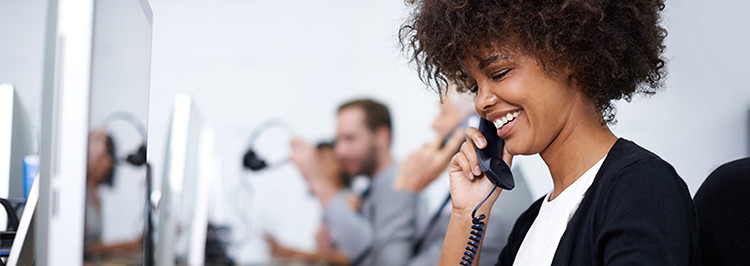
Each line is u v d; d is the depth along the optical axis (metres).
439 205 3.34
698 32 3.29
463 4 0.87
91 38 0.66
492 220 2.65
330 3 3.48
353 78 3.45
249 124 3.43
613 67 0.82
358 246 3.35
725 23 3.28
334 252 3.36
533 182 2.96
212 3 3.48
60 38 0.65
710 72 3.27
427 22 0.96
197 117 2.04
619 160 0.79
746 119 3.25
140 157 1.02
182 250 2.21
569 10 0.82
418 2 1.05
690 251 0.71
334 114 3.44
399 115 3.41
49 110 0.65
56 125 0.65
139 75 0.99
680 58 3.28
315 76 3.45
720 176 0.94
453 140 3.34
